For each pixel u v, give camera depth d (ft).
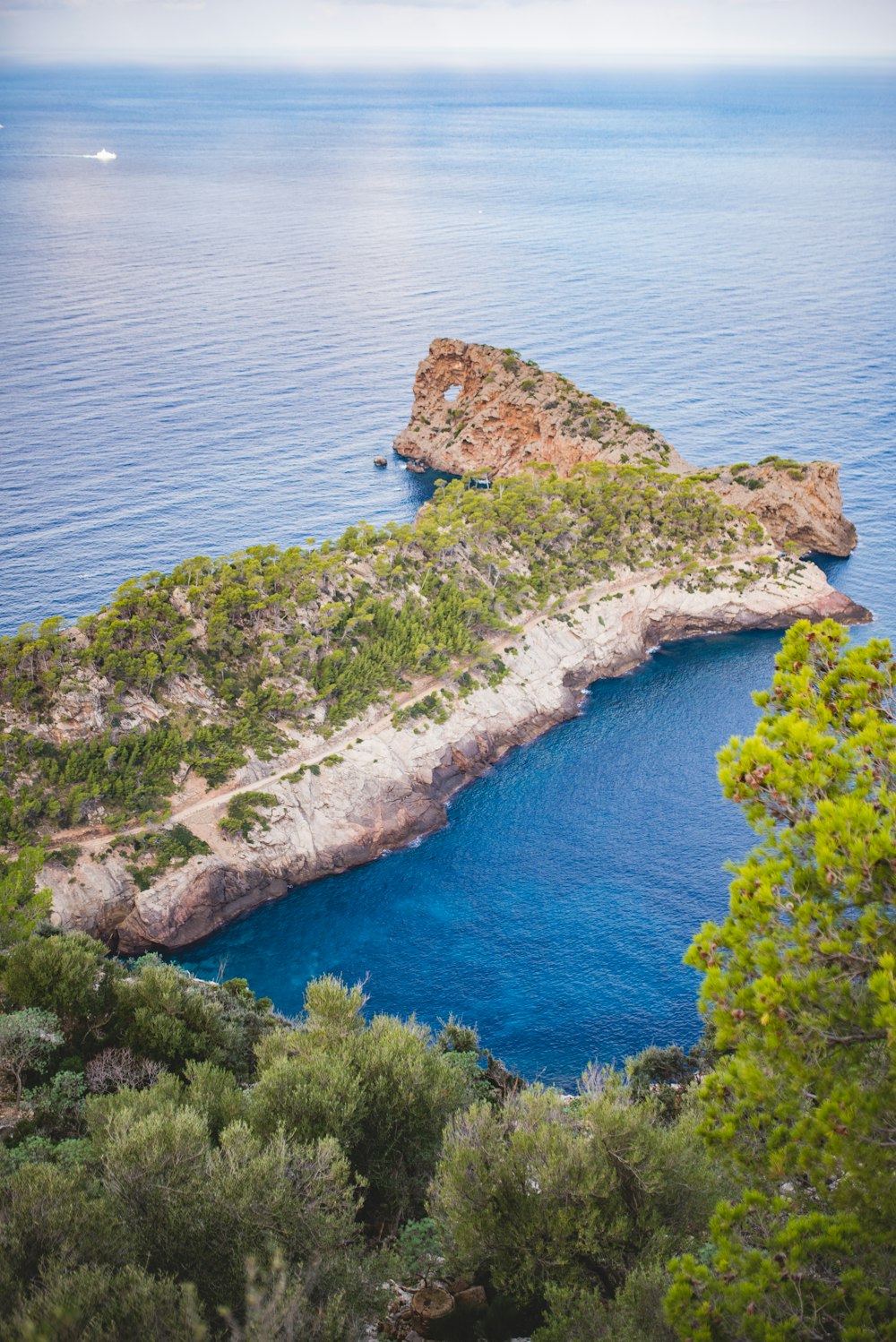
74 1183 78.74
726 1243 64.39
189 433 597.52
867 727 71.51
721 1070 70.59
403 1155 101.91
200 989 165.99
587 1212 85.92
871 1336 57.93
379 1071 105.91
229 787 285.23
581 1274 85.15
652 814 302.86
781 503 463.83
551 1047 220.64
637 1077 148.46
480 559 385.50
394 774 301.63
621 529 422.00
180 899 258.78
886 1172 61.31
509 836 295.07
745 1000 65.36
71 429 593.01
